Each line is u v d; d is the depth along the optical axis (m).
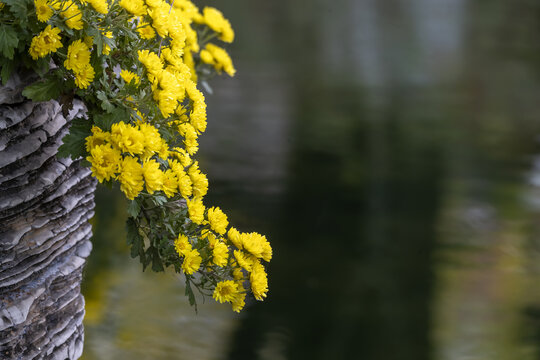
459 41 19.84
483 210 8.73
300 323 5.81
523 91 14.82
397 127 11.94
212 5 22.14
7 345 2.12
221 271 2.37
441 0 27.03
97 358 4.50
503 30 21.52
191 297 2.28
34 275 2.24
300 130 11.16
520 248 7.69
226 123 11.05
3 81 1.96
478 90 14.75
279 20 21.12
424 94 14.17
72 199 2.35
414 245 7.57
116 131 1.96
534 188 9.63
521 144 11.54
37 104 2.14
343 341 5.59
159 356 4.68
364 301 6.31
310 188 8.88
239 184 8.70
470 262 7.30
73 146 2.02
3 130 2.04
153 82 2.14
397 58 17.31
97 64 2.10
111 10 2.14
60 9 1.96
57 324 2.32
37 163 2.14
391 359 5.43
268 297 6.20
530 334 6.04
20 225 2.13
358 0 26.33
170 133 2.30
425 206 8.68
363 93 13.84
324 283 6.57
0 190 2.06
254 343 5.25
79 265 2.43
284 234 7.52
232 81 13.59
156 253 2.27
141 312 5.21
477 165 10.40
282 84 13.85
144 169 1.98
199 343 5.05
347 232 7.74
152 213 2.29
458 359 5.54
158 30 2.25
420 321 6.06
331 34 19.75
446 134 11.78
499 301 6.53
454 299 6.51
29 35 1.96
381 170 9.77
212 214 2.35
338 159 10.09
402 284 6.71
